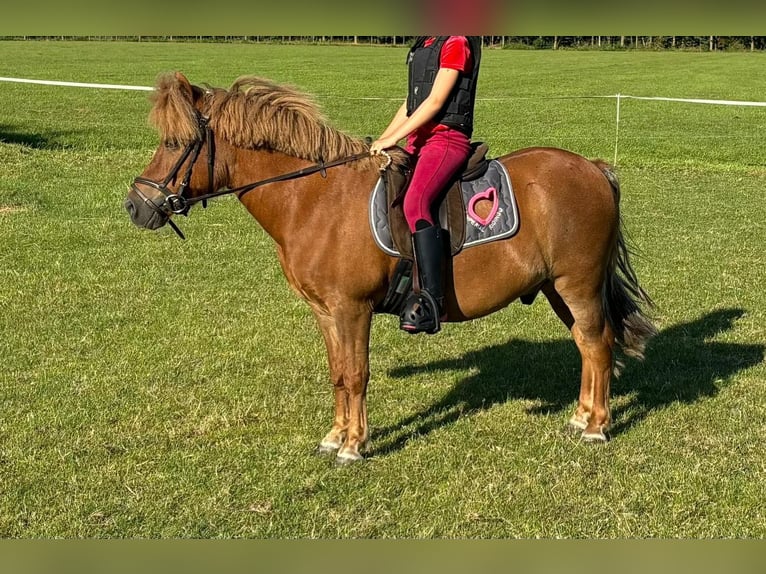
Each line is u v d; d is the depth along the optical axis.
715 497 4.32
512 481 4.47
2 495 4.29
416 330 4.26
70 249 9.10
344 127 20.70
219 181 4.39
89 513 4.15
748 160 16.77
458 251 4.34
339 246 4.27
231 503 4.25
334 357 4.66
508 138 19.38
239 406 5.38
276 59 44.19
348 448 4.63
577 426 5.04
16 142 16.06
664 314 7.28
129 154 15.05
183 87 4.23
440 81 4.17
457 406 5.48
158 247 9.29
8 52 44.22
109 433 4.98
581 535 4.01
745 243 9.80
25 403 5.39
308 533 4.01
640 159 16.59
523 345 6.64
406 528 4.05
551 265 4.59
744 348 6.46
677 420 5.20
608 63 45.62
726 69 41.00
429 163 4.25
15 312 7.12
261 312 7.28
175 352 6.32
